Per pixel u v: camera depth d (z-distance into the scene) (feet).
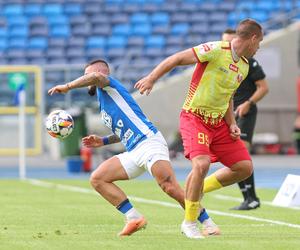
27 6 317.83
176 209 111.55
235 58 77.10
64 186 157.48
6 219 97.76
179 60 75.66
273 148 256.93
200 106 78.07
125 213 78.69
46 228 88.02
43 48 301.02
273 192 144.36
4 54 298.76
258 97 111.34
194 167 76.59
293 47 263.08
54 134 79.71
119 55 298.76
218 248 68.85
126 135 78.02
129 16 313.32
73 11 315.78
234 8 314.76
